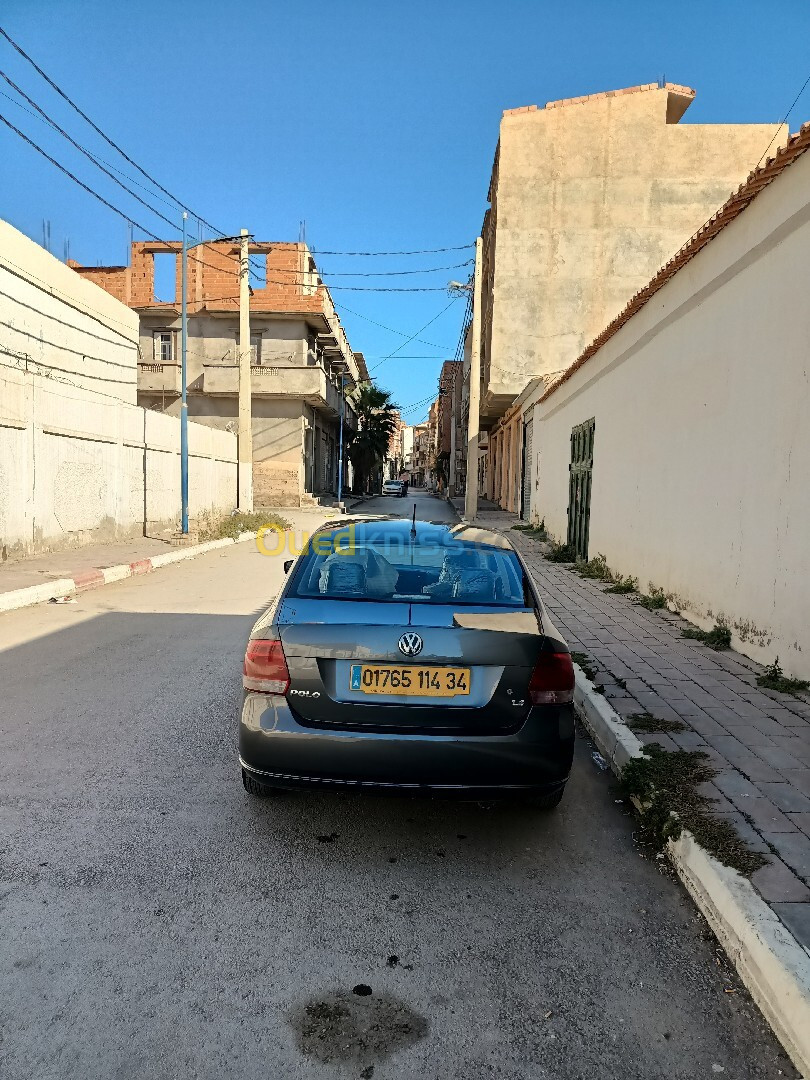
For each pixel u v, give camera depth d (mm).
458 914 2861
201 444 20141
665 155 24906
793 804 3586
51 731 4711
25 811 3596
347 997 2365
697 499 7660
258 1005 2312
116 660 6523
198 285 31406
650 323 9094
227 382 30984
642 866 3293
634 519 9953
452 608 3373
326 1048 2145
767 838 3227
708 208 24922
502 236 25297
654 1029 2273
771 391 6031
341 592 3590
